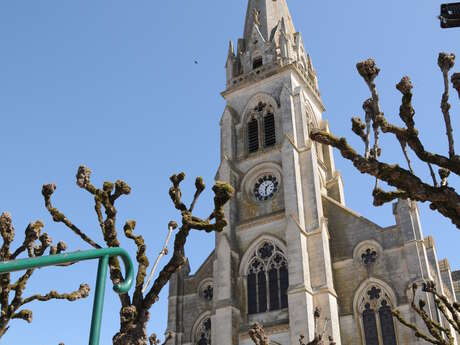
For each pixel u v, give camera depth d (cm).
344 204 6519
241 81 7044
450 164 1549
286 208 5569
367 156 1642
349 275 5272
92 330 888
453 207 1502
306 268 5138
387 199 1747
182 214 2223
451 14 1197
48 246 2519
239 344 5194
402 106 1675
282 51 6888
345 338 4966
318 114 7225
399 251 5103
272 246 5631
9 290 2230
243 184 6272
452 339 2927
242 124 6750
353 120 1802
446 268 6775
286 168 5828
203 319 5856
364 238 5372
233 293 5469
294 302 4925
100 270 940
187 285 6178
